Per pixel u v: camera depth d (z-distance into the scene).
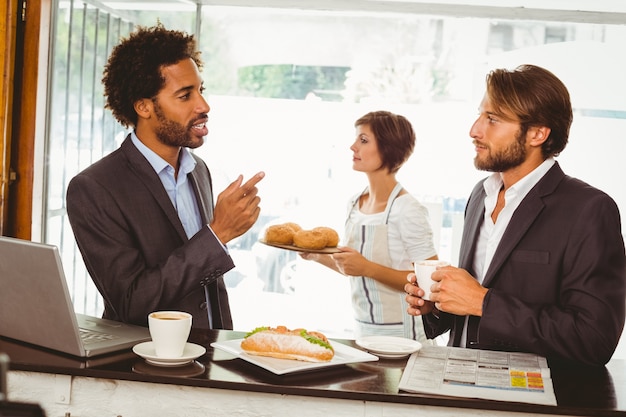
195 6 3.91
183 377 1.56
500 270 1.96
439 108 4.04
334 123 4.11
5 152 2.87
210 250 2.00
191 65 2.18
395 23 4.12
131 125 2.26
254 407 1.57
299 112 4.11
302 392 1.53
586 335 1.76
